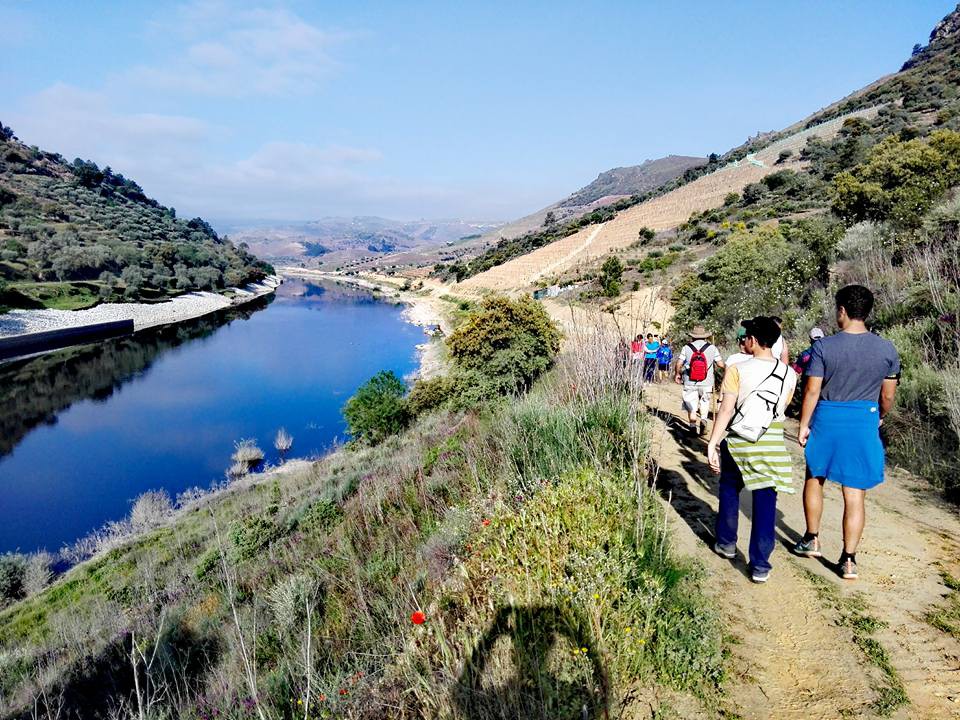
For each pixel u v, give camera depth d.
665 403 8.23
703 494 4.67
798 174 61.16
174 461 23.34
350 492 11.67
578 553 3.05
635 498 3.80
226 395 34.56
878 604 3.05
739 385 3.27
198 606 8.28
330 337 58.56
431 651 2.88
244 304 90.44
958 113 47.22
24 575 14.02
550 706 2.28
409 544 6.45
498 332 22.47
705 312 16.67
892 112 66.00
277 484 17.73
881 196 15.62
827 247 14.76
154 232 107.88
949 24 109.12
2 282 52.41
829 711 2.35
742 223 49.62
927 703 2.35
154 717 4.45
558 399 6.17
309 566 7.43
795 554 3.64
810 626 2.90
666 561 3.33
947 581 3.23
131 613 8.94
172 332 60.00
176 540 14.01
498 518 3.71
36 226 79.44
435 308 83.19
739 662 2.66
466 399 21.41
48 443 25.69
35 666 8.02
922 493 4.52
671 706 2.42
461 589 3.35
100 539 16.53
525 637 2.67
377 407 21.98
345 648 4.33
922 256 8.99
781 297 13.55
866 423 3.15
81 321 55.59
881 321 8.18
